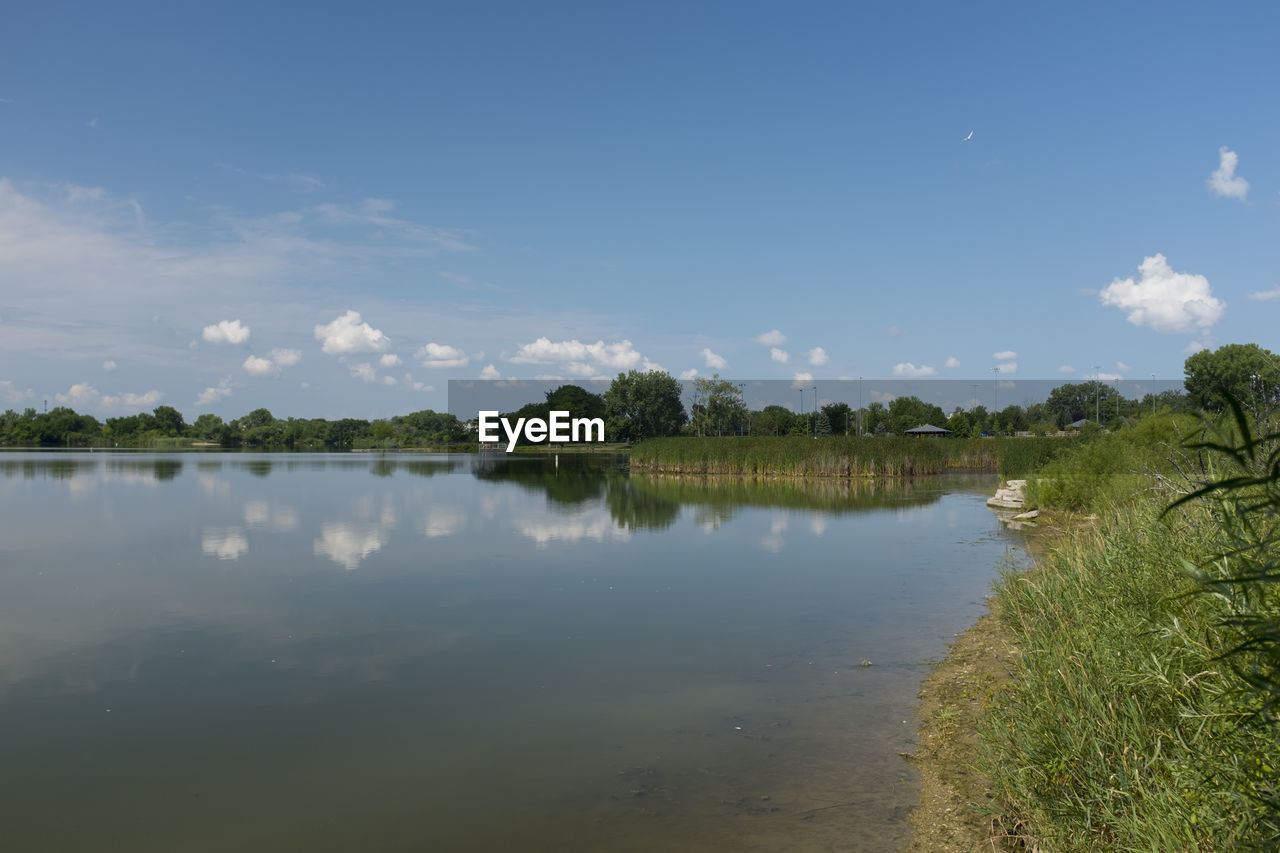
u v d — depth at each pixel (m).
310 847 5.48
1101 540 10.02
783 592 13.55
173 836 5.65
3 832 5.69
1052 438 36.75
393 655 9.95
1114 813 4.76
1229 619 3.00
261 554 17.25
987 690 8.18
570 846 5.45
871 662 9.59
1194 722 4.85
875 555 17.25
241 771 6.70
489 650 10.17
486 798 6.20
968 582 14.30
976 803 5.90
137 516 23.69
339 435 120.75
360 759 6.91
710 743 7.22
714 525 22.34
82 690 8.64
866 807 5.95
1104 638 6.54
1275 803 3.46
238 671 9.31
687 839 5.52
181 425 124.50
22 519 22.88
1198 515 6.87
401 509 26.08
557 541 19.30
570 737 7.39
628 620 11.69
